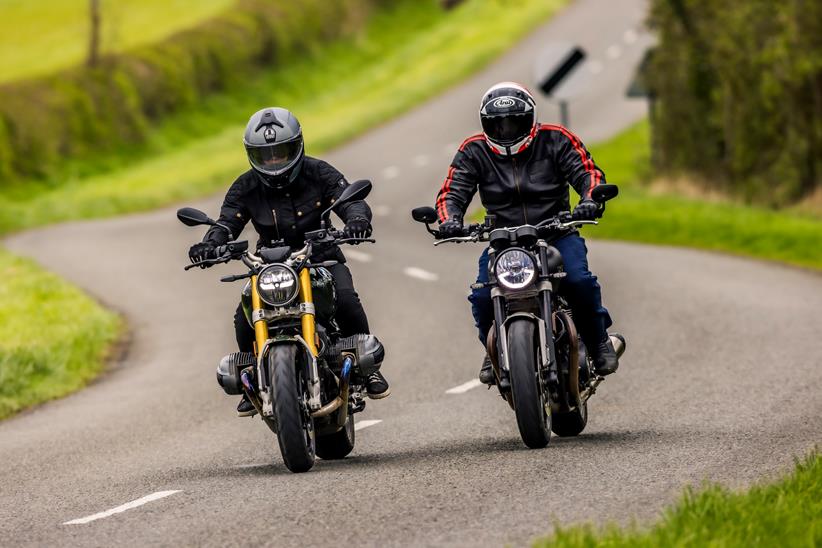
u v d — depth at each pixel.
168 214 119.19
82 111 166.12
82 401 41.75
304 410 26.09
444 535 20.00
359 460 27.75
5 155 153.75
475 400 35.62
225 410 37.47
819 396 31.92
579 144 27.91
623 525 19.98
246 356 27.11
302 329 26.39
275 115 27.19
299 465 25.94
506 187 27.95
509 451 27.06
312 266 26.78
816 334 42.59
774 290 54.03
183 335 55.34
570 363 27.03
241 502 23.47
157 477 27.38
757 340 42.16
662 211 88.31
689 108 102.88
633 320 48.44
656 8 104.00
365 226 26.69
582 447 26.94
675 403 32.59
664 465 24.55
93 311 60.28
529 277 26.36
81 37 199.38
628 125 150.00
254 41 197.25
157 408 38.72
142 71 177.25
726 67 93.81
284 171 27.09
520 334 26.34
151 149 171.25
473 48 197.88
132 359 50.53
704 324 46.28
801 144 88.56
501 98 27.48
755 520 18.83
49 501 25.64
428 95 178.25
